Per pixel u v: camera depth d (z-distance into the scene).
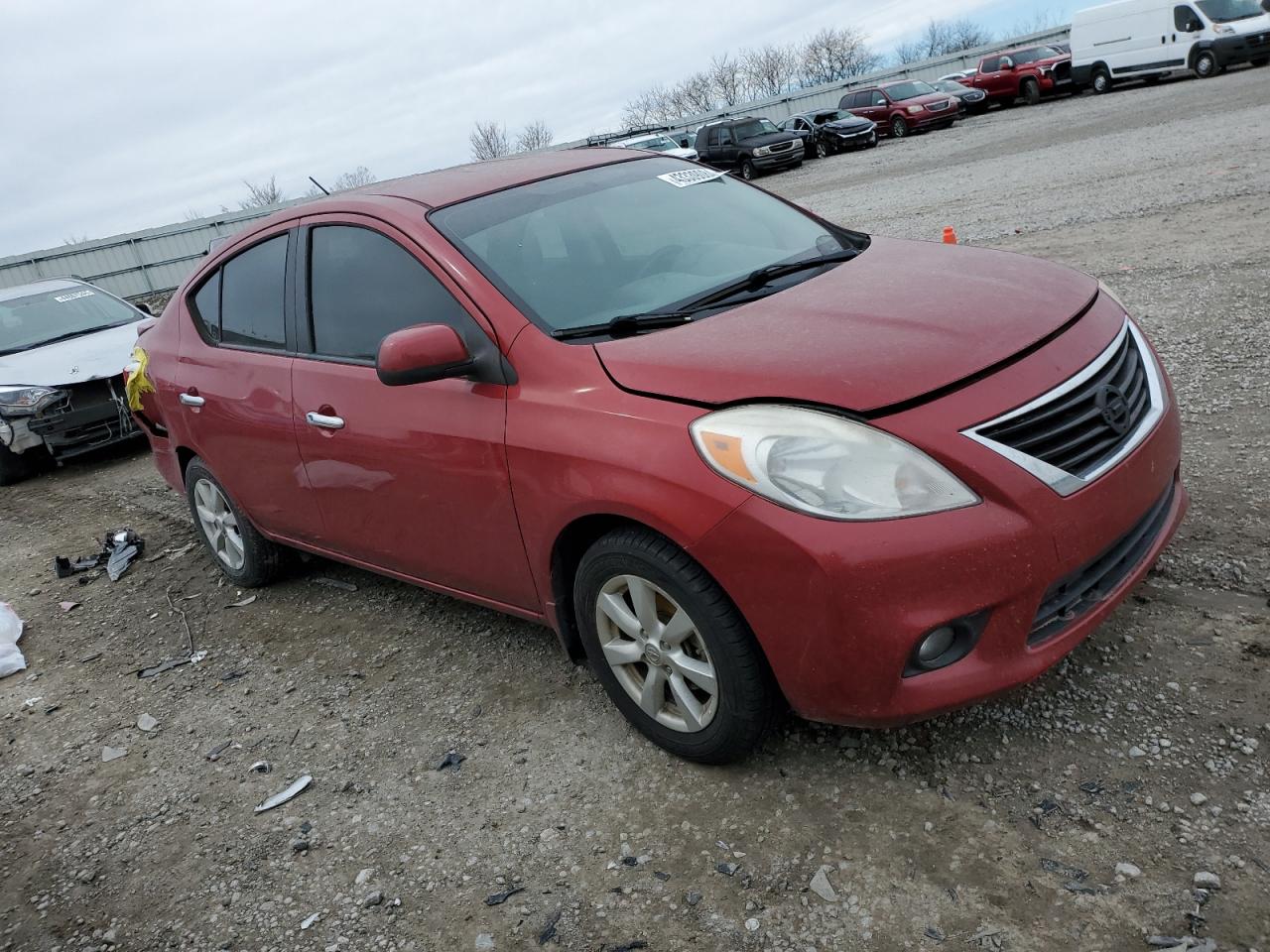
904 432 2.41
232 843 3.12
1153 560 2.81
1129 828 2.40
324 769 3.41
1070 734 2.75
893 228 12.65
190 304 4.82
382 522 3.74
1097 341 2.80
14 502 8.09
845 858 2.51
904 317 2.80
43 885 3.12
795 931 2.33
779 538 2.42
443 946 2.53
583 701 3.46
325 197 4.14
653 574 2.74
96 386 8.38
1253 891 2.17
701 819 2.76
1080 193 11.99
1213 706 2.74
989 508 2.39
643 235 3.57
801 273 3.37
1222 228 8.52
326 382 3.77
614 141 31.95
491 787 3.11
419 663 3.99
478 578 3.46
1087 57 27.47
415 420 3.35
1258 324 5.85
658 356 2.82
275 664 4.26
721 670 2.69
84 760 3.82
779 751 2.94
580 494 2.79
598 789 2.98
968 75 31.95
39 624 5.29
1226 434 4.43
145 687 4.32
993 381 2.54
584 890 2.60
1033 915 2.23
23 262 29.42
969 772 2.70
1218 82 23.20
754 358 2.68
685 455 2.57
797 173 26.30
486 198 3.65
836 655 2.44
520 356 3.06
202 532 5.24
